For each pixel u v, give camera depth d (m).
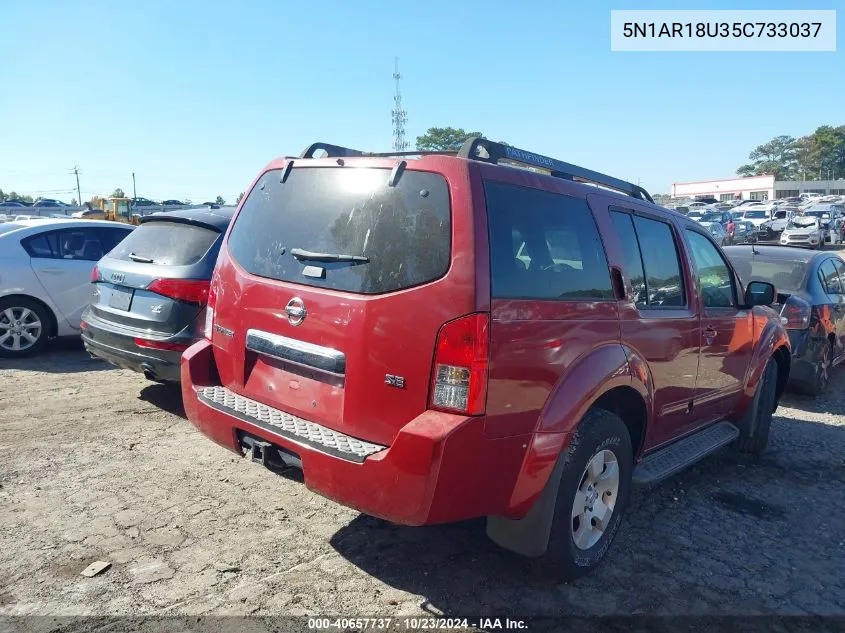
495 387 2.92
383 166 3.27
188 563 3.52
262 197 3.85
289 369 3.42
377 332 3.02
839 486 5.21
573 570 3.48
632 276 3.96
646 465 4.22
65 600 3.14
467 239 2.92
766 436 5.82
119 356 5.73
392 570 3.57
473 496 2.96
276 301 3.43
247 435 3.43
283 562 3.59
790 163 138.00
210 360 3.88
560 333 3.24
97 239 8.34
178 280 5.50
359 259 3.16
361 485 2.92
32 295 7.79
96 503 4.14
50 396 6.31
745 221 38.69
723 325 4.87
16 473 4.53
